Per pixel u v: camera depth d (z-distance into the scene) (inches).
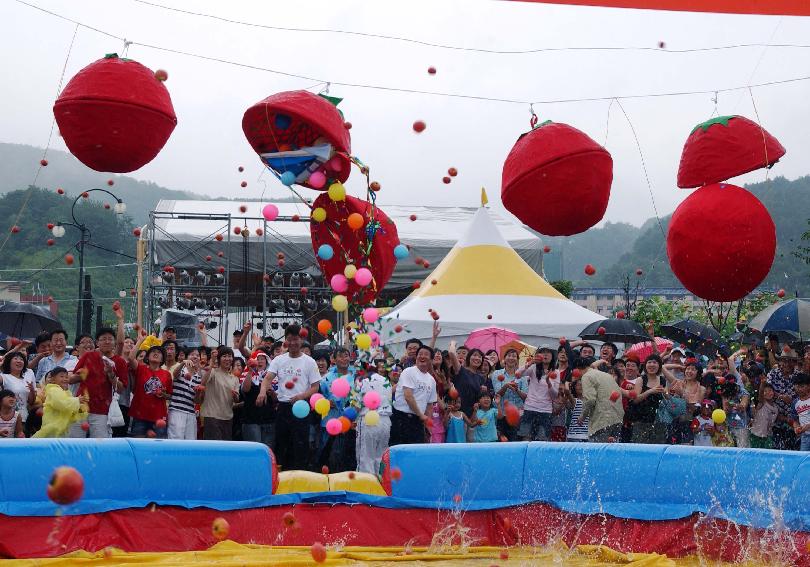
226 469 281.3
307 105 209.3
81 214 1957.4
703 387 378.0
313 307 743.7
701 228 175.0
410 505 290.5
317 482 292.2
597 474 293.1
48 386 317.1
